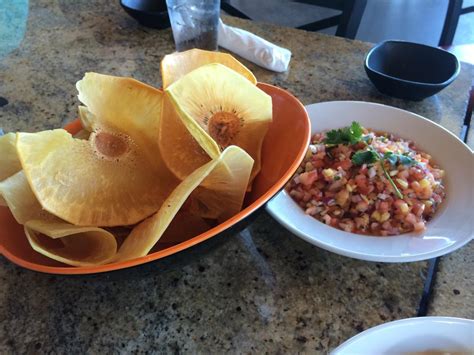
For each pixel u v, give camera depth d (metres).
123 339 0.33
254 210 0.29
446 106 0.57
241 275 0.37
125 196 0.31
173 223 0.33
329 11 1.48
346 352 0.27
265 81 0.62
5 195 0.28
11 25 0.66
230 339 0.33
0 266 0.37
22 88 0.60
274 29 0.74
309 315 0.34
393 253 0.35
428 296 0.36
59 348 0.32
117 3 0.81
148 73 0.63
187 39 0.65
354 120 0.50
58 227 0.28
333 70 0.64
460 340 0.28
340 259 0.38
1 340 0.32
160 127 0.33
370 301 0.35
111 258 0.28
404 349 0.28
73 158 0.29
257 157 0.36
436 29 1.41
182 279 0.36
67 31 0.72
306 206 0.42
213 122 0.33
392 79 0.54
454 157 0.44
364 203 0.41
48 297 0.35
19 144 0.26
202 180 0.29
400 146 0.46
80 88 0.32
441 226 0.39
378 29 1.42
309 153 0.46
